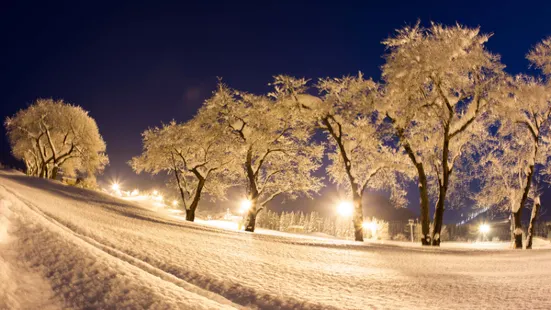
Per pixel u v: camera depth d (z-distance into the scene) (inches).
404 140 954.1
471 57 882.1
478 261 538.9
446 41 908.6
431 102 927.7
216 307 163.8
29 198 506.3
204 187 1403.8
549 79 983.0
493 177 1133.7
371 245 728.3
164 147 1300.4
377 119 990.4
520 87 950.4
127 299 143.2
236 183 1433.3
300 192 1334.9
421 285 328.5
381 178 1128.2
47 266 156.7
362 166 1122.0
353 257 525.7
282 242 632.4
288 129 1200.8
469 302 259.0
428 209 956.6
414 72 879.7
